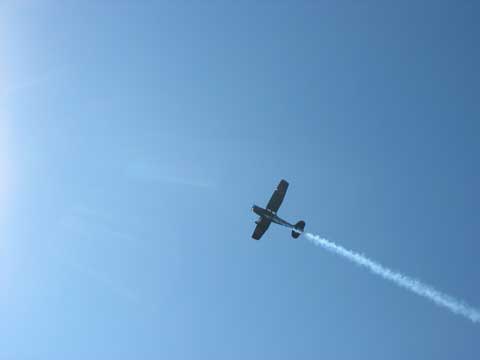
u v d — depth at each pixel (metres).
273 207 102.69
